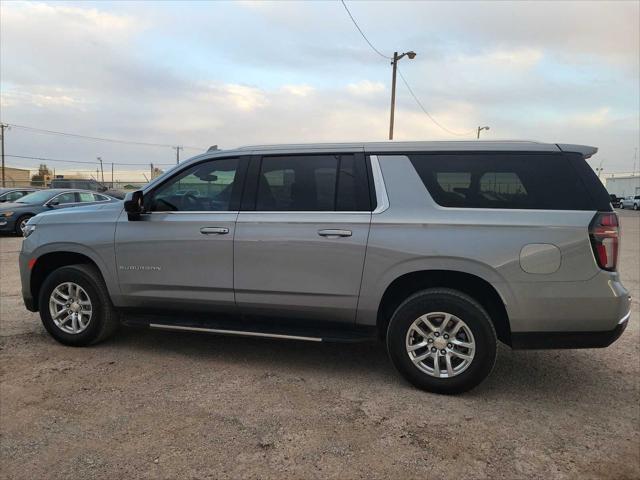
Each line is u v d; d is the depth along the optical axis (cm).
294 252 402
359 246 386
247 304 421
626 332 546
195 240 427
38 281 498
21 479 270
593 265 350
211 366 434
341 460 290
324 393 381
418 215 379
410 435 319
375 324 397
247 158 432
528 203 366
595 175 364
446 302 369
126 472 276
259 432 320
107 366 430
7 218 1425
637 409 362
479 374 368
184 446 303
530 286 356
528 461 292
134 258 445
